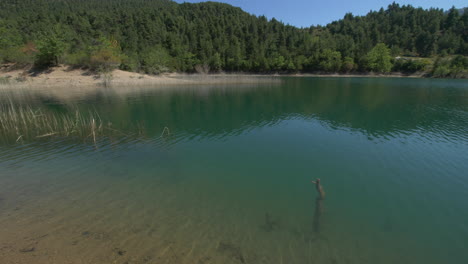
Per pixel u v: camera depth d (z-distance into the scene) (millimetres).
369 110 31031
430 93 48125
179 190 11242
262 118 26562
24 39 79812
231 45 133625
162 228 8336
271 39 154500
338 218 9617
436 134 20469
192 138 19344
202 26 152125
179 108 31484
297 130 21859
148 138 19094
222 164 14492
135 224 8484
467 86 62875
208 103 35531
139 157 15164
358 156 15969
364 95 45469
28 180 11664
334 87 61469
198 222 8820
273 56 136250
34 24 108062
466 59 103250
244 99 39688
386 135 20312
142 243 7504
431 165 14555
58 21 122188
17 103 32781
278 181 12562
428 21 172125
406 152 16609
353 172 13750
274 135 20375
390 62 119562
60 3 191750
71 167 13344
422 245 8219
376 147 17547
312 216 9617
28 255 6727
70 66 62156
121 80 59875
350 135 20391
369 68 121812
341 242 8203
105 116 26406
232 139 19266
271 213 9695
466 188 12008
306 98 41375
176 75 90938
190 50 130375
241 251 7445
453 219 9672
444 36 144750
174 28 151125
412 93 48250
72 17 123062
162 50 105438
